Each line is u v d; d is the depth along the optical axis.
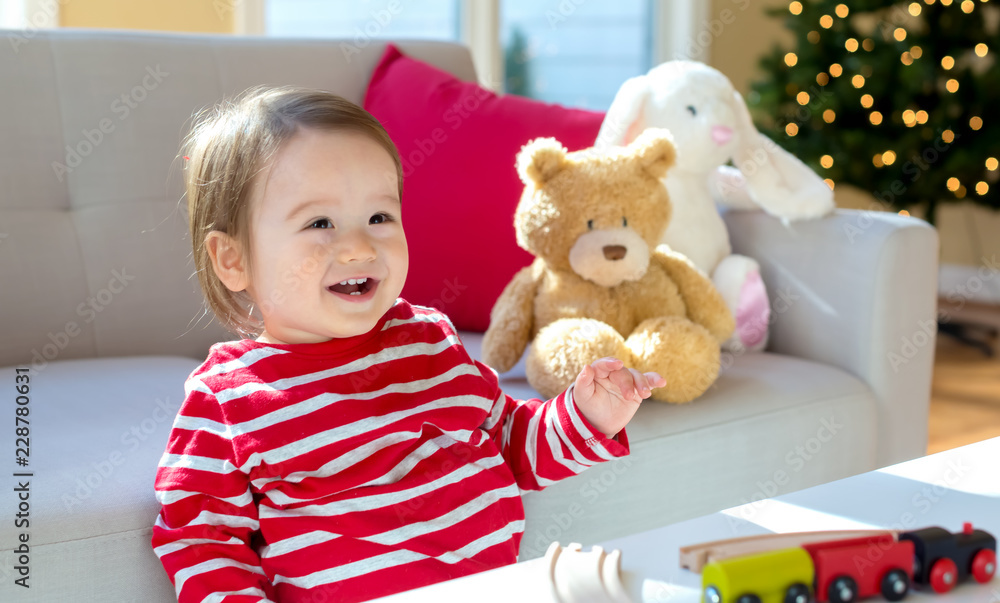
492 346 1.25
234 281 0.89
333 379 0.85
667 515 1.17
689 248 1.50
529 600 0.59
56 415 1.05
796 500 0.75
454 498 0.87
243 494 0.81
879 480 0.79
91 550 0.82
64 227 1.37
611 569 0.62
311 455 0.82
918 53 2.96
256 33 2.39
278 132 0.85
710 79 1.55
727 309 1.34
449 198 1.46
